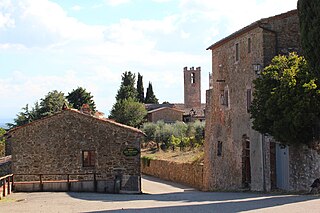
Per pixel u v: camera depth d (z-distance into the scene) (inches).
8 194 1005.8
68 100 3277.6
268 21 1050.1
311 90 778.2
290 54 920.9
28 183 1084.5
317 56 729.0
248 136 1125.7
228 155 1270.9
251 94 1101.1
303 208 561.0
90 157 1186.6
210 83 1533.0
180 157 2021.4
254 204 645.9
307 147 828.6
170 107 3750.0
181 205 711.1
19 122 2763.3
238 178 1195.9
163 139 2615.7
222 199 805.9
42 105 2819.9
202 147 2186.3
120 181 1160.2
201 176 1512.1
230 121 1253.7
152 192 1334.9
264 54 1042.1
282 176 954.7
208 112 1454.2
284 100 802.8
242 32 1145.4
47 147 1186.0
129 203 799.7
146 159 2228.1
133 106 3371.1
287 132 821.2
